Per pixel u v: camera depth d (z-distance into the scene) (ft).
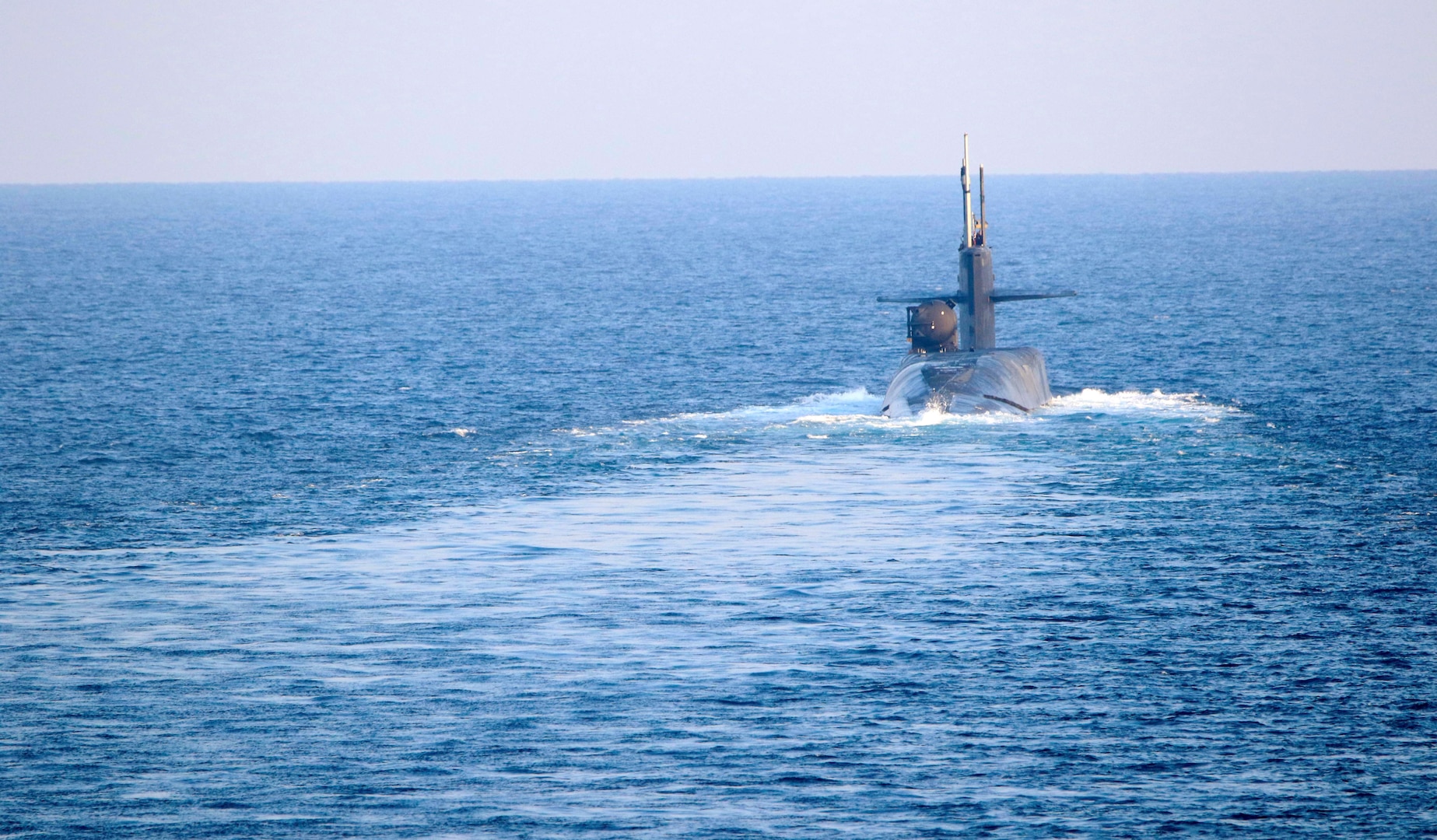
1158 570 439.22
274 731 319.47
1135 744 309.83
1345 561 446.60
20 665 361.71
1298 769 297.33
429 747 310.65
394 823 277.44
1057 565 445.78
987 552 461.78
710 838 270.87
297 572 446.19
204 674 355.56
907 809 281.74
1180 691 339.98
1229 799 284.82
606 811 281.54
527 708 331.98
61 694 342.03
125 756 307.17
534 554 467.11
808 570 444.96
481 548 475.31
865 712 328.70
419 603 413.39
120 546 479.00
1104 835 271.49
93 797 288.10
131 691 343.46
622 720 324.39
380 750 309.42
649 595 419.95
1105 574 436.35
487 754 307.17
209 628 391.24
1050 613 399.24
